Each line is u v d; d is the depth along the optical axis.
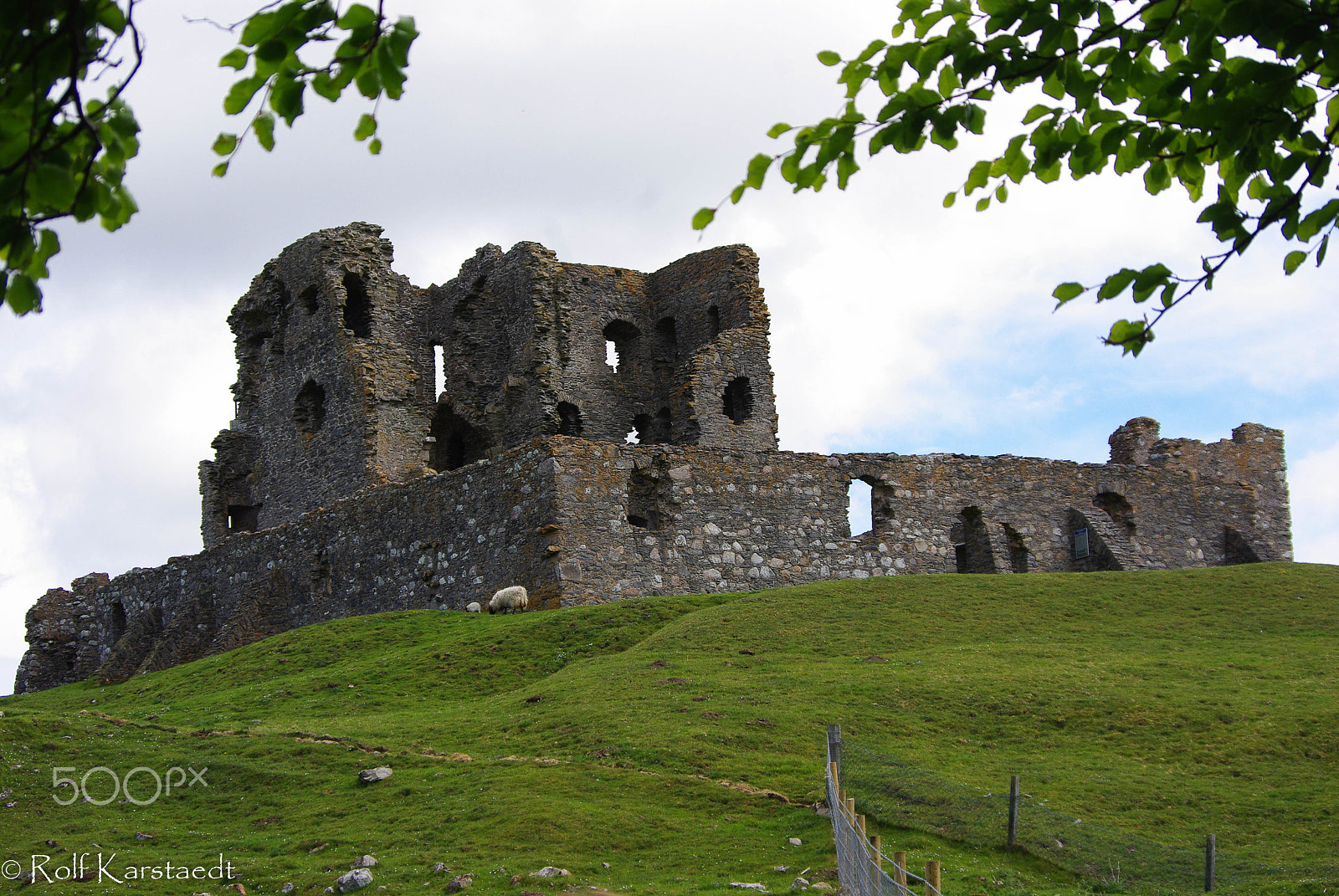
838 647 36.91
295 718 34.56
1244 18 9.16
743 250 62.62
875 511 51.00
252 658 43.41
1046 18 9.57
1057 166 10.66
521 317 62.69
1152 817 24.75
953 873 21.30
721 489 47.19
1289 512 62.69
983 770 27.22
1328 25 9.08
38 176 7.68
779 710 30.23
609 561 44.22
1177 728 29.62
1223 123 9.68
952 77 9.98
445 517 47.56
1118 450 60.44
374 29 8.58
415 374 58.84
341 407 58.25
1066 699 31.42
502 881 21.70
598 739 28.69
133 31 7.59
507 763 27.83
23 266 7.83
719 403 58.97
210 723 34.56
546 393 61.22
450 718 32.62
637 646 37.75
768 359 60.62
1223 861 22.33
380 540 49.91
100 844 25.00
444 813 25.20
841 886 19.91
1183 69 9.75
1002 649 36.53
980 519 52.25
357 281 60.62
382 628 43.72
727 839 23.45
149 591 60.09
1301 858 22.28
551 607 43.16
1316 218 9.81
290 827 25.62
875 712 30.53
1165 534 55.59
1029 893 20.11
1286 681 32.81
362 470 56.78
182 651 54.59
